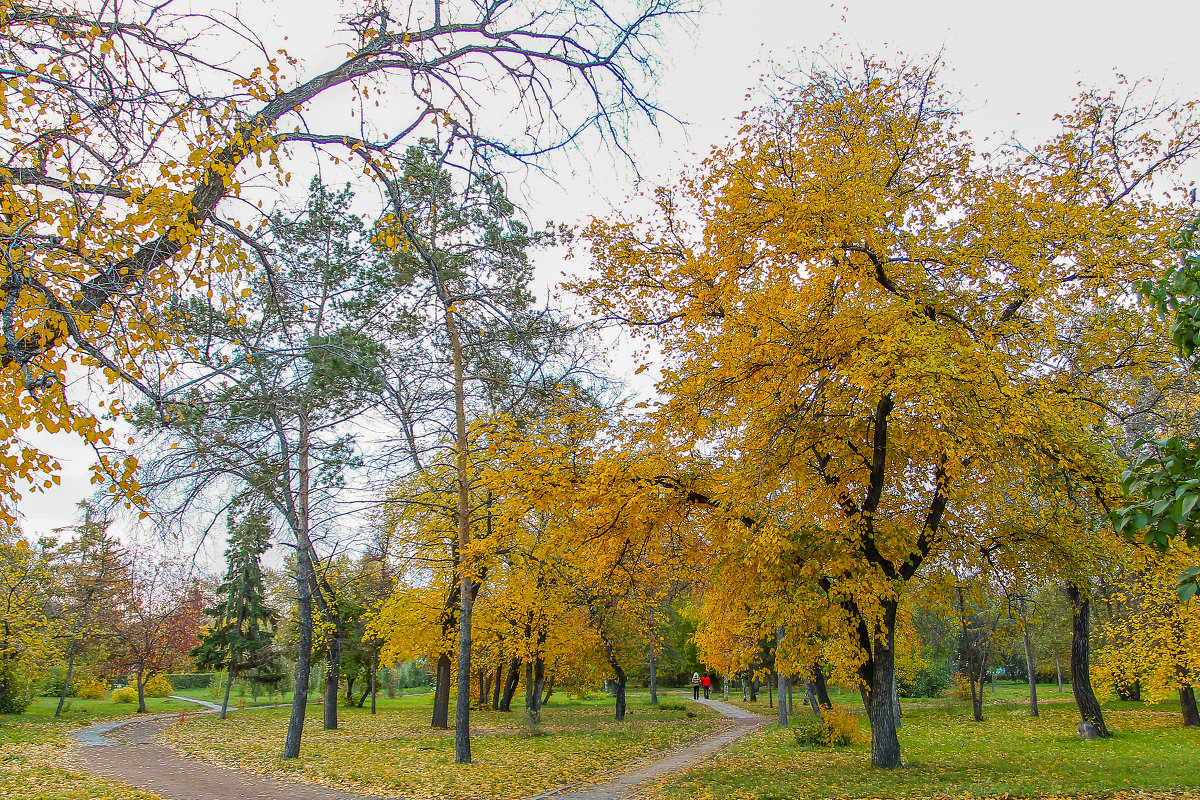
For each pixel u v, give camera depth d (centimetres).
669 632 4541
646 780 1167
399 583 2166
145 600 2978
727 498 1021
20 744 1798
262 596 3180
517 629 2117
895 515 1202
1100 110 1152
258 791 1077
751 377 1016
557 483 1067
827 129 1143
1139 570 1126
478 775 1202
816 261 951
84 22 434
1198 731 1545
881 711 1122
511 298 1347
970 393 845
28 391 398
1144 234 933
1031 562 1140
